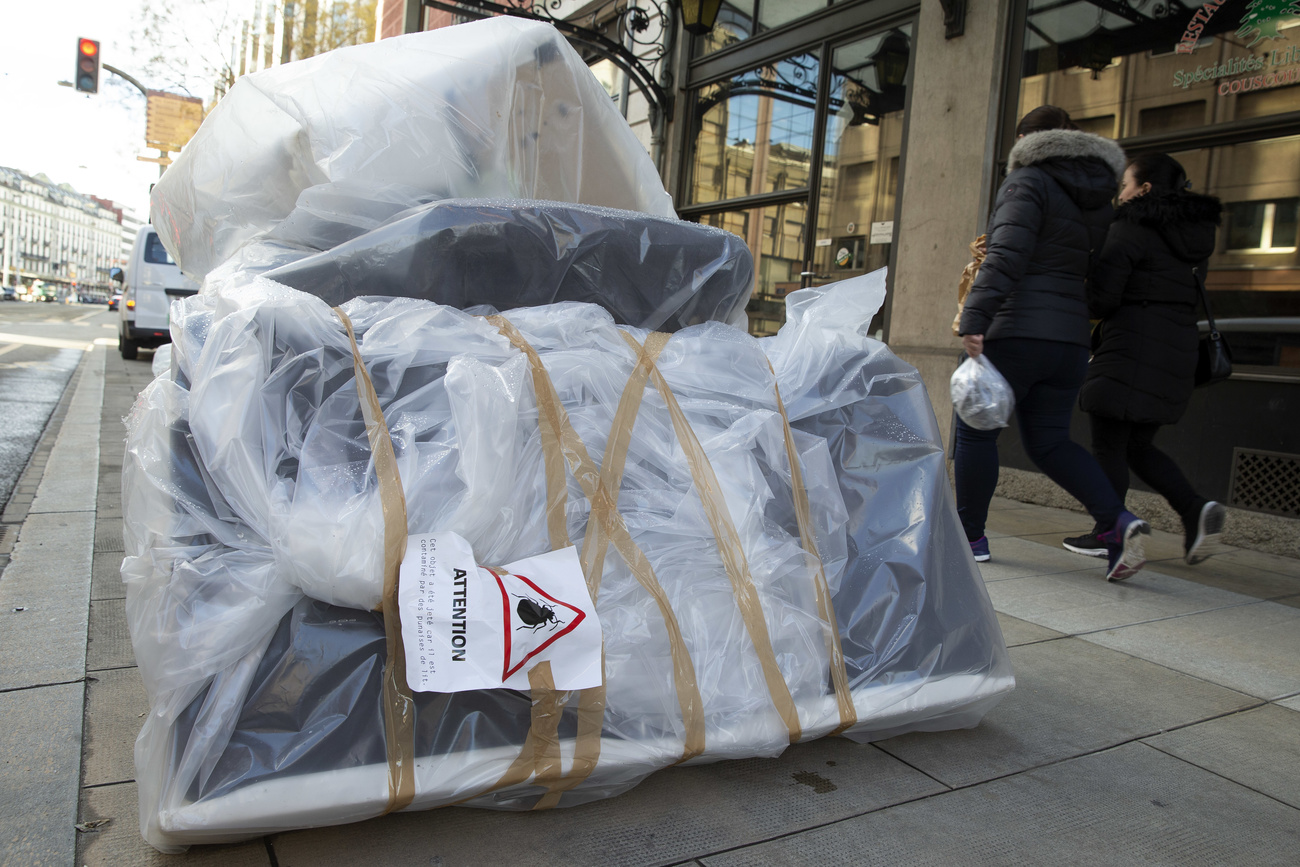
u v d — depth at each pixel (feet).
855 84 20.79
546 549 4.99
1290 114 13.20
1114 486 11.82
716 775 5.76
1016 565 11.86
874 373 6.44
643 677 4.99
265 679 4.45
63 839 4.71
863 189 20.53
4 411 22.27
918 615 5.88
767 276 23.95
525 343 5.40
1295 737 6.83
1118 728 6.85
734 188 25.17
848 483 6.11
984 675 6.08
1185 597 10.65
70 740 5.85
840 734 5.69
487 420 4.91
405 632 4.48
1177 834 5.38
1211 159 14.25
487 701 4.70
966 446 11.33
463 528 4.72
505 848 4.81
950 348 17.53
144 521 4.77
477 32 7.43
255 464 4.67
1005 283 9.93
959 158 17.63
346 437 4.87
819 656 5.48
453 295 5.93
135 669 7.11
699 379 5.86
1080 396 11.84
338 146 6.64
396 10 49.49
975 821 5.40
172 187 8.07
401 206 6.81
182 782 4.21
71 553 10.34
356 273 5.78
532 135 7.80
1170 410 11.23
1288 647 8.93
